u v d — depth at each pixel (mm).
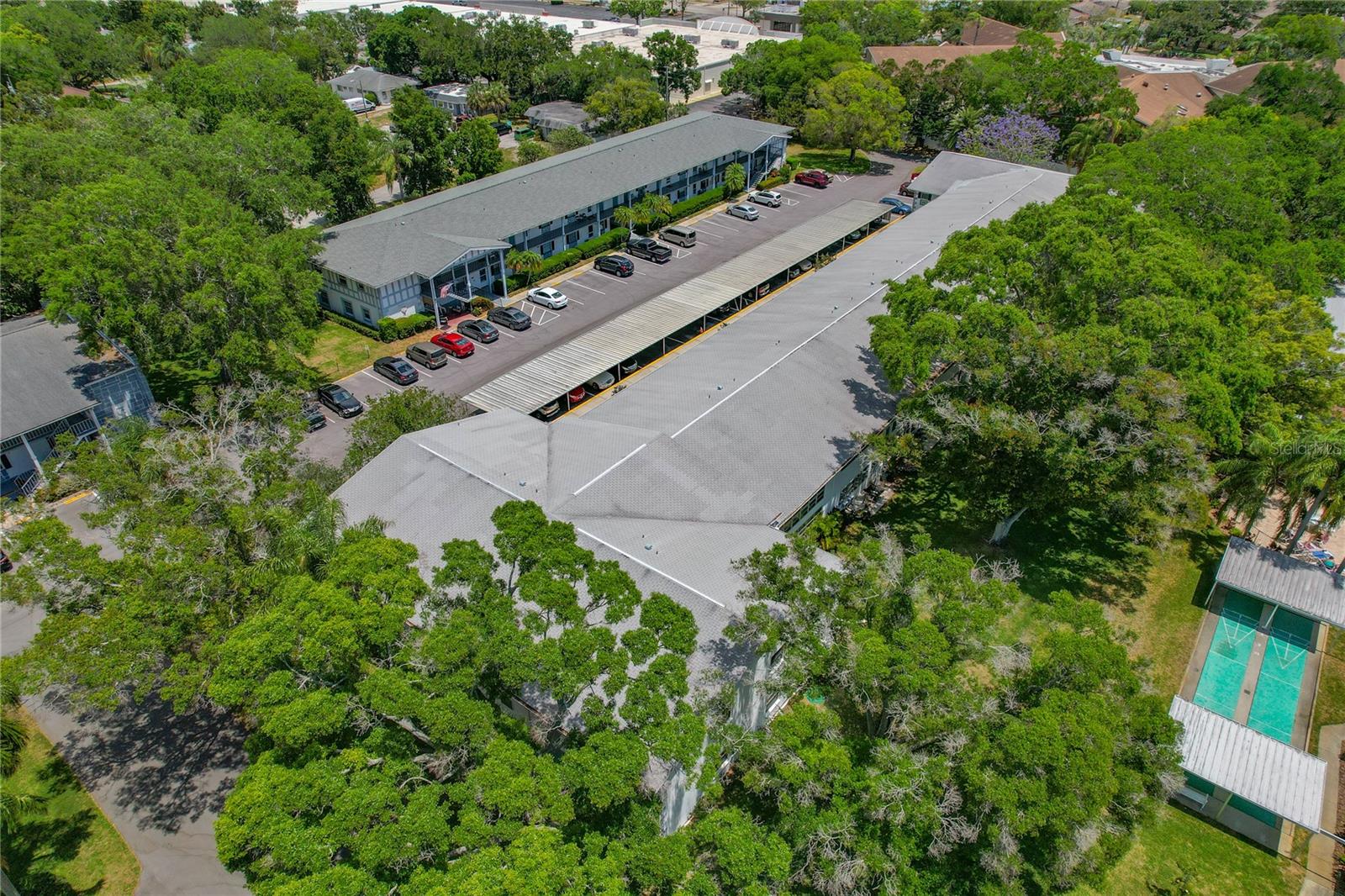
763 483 40562
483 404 49062
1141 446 34781
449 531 35969
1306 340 46312
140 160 55875
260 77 76938
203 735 32969
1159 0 197875
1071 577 41844
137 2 151625
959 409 37781
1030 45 113938
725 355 51625
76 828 29516
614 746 21812
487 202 72062
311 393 54031
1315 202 68625
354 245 64188
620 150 85375
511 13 175125
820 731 25031
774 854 21391
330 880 19047
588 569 26781
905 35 146250
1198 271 42875
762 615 26734
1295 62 111562
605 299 69000
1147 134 92375
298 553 28922
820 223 76688
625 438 42188
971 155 90188
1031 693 25297
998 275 43156
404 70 133750
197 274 45344
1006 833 21266
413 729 25703
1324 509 38719
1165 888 28375
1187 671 36875
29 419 44375
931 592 26703
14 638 36812
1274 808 28516
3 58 102938
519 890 18453
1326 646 38312
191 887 27734
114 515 31375
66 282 42625
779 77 110875
